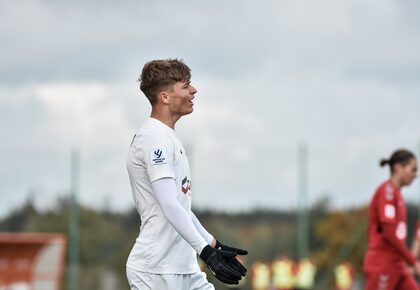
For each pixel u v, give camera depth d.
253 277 70.69
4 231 68.00
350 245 72.69
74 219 66.81
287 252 71.31
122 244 67.75
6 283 41.56
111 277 67.19
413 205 68.88
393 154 28.77
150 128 15.59
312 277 70.44
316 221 75.38
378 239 28.72
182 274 15.57
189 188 15.88
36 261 42.47
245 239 71.62
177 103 15.71
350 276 70.69
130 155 15.75
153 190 15.28
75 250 66.50
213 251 14.99
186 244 15.69
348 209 75.06
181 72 15.74
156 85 15.70
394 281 28.58
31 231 68.06
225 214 71.44
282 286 70.06
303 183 71.31
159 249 15.44
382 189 28.62
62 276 66.38
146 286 15.48
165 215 15.09
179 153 15.62
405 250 28.25
